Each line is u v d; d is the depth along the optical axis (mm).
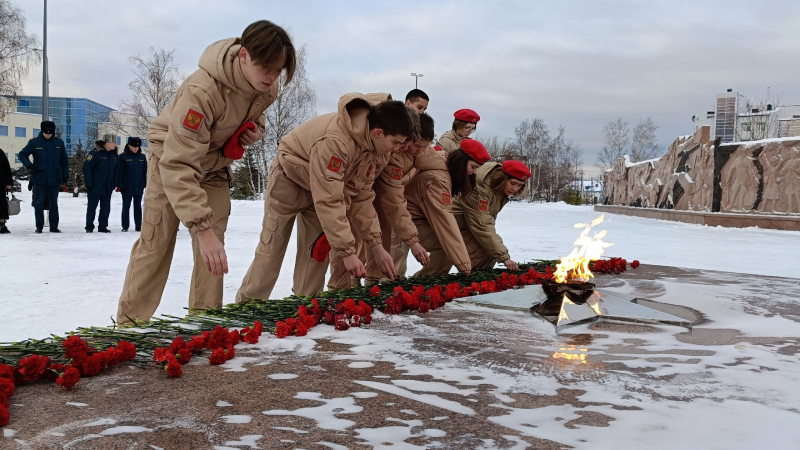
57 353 1928
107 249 7445
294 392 1598
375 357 1987
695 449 1279
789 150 14875
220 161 3123
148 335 2268
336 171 3139
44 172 9797
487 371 1841
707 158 17812
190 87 2689
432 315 2797
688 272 4707
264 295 3760
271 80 2756
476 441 1287
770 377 1839
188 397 1545
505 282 3594
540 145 57312
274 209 3635
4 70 25688
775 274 6258
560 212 25578
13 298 4168
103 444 1232
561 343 2258
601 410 1508
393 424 1376
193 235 3217
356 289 3537
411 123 3156
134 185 10961
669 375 1844
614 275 4461
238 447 1229
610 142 60438
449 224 4164
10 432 1291
